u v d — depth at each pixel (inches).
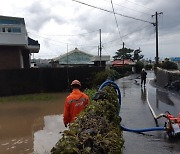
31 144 406.3
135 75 2313.0
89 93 619.2
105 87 389.4
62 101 885.8
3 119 614.9
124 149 305.7
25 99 942.4
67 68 1162.6
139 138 350.9
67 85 1163.3
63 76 1159.0
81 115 204.8
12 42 1154.0
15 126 540.4
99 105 243.0
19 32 1170.0
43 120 589.9
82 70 1186.0
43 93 1111.6
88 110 221.6
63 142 136.6
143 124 434.0
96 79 1105.4
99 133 167.5
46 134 461.7
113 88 414.3
